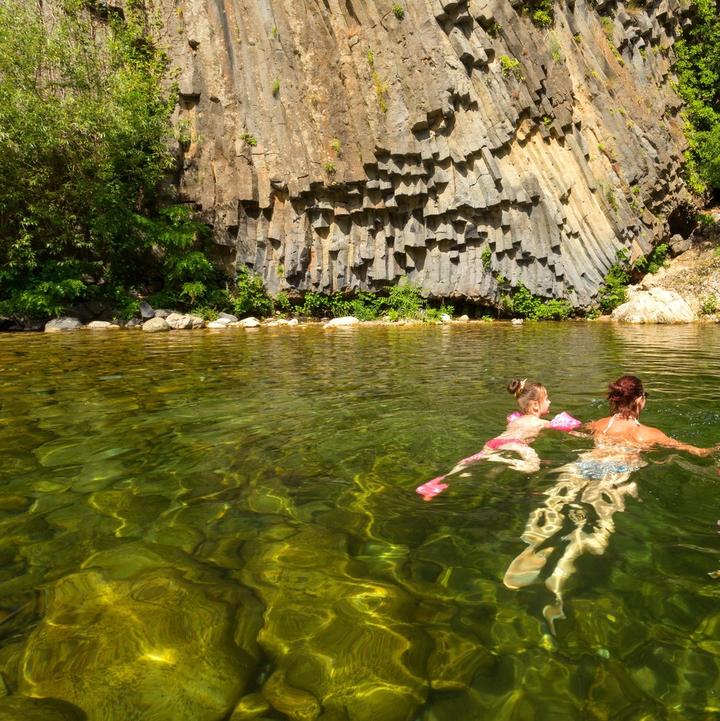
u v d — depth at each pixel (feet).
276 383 22.22
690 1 80.79
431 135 60.29
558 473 11.34
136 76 57.21
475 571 7.62
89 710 5.23
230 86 60.95
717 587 7.14
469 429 14.96
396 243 64.03
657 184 74.18
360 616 6.63
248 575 7.59
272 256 62.54
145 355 31.32
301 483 11.05
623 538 8.52
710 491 10.36
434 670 5.73
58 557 8.15
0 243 50.67
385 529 8.95
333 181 61.11
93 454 12.96
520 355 32.07
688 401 18.29
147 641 6.22
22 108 47.67
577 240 67.36
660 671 5.66
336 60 60.85
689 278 69.97
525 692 5.41
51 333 44.98
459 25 60.39
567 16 69.26
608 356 31.42
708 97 82.38
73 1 54.13
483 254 63.52
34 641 6.21
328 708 5.25
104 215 52.54
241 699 5.37
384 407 17.63
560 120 66.59
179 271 56.70
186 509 9.84
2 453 13.07
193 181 60.13
